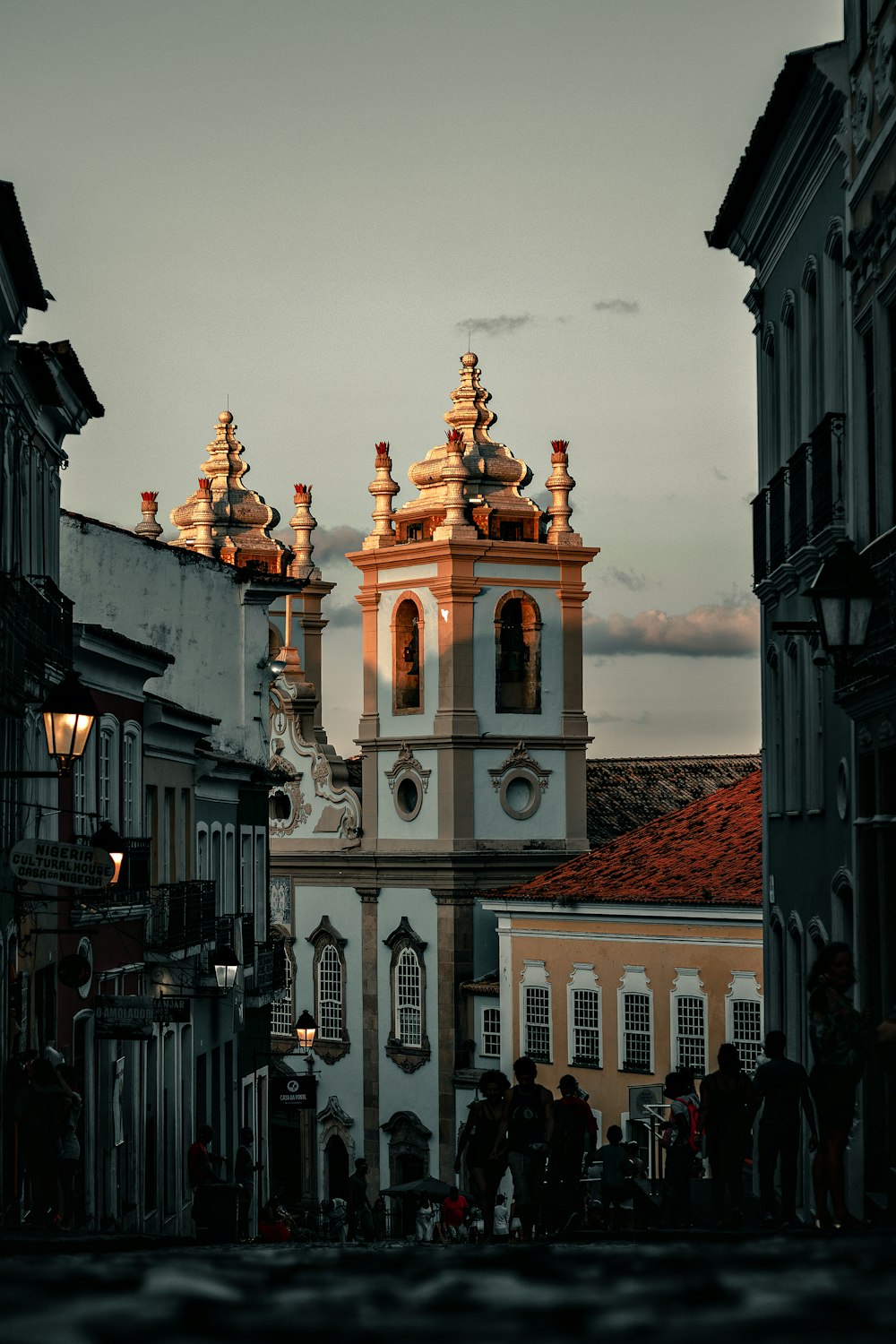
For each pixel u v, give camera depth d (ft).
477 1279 10.94
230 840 169.27
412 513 272.10
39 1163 73.05
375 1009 266.57
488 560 265.34
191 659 184.85
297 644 308.81
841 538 83.97
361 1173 178.29
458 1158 71.20
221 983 135.85
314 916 275.80
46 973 100.12
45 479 112.47
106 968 115.96
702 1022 196.34
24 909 93.56
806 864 95.81
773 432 104.94
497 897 220.84
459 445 271.28
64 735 68.69
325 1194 271.28
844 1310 9.66
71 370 106.22
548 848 265.54
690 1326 9.41
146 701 130.11
